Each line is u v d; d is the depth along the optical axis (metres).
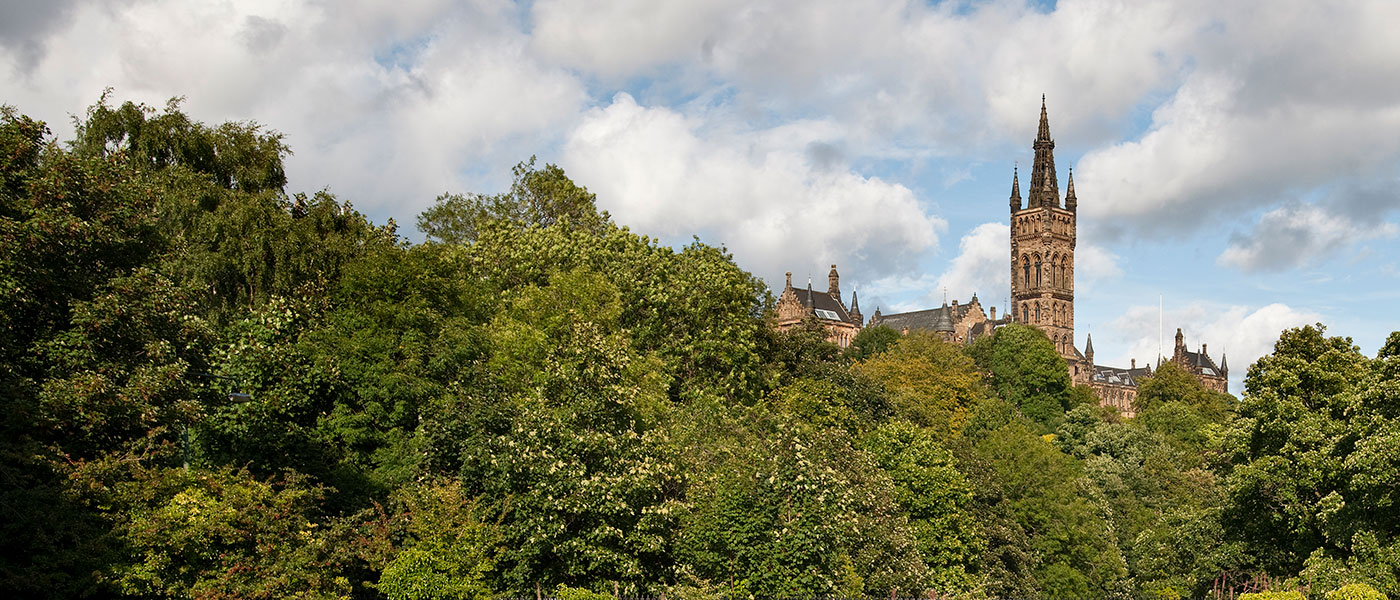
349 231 53.94
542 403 38.00
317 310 43.94
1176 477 93.94
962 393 118.25
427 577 33.06
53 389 28.44
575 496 35.06
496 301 56.78
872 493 48.88
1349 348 53.62
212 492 30.70
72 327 31.47
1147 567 65.75
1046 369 144.25
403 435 39.28
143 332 31.94
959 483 59.06
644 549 36.31
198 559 29.38
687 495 40.06
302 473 35.62
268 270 50.44
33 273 29.78
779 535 37.25
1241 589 53.25
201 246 49.22
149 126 52.31
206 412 33.94
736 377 62.50
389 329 41.00
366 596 35.00
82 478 27.06
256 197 51.50
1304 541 47.69
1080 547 67.69
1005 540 62.19
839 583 39.44
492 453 36.53
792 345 80.25
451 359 41.66
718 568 38.19
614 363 39.62
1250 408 52.03
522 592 35.50
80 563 26.42
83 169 32.44
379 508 34.72
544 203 83.94
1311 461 44.81
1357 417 44.12
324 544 31.39
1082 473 89.88
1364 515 42.38
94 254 33.12
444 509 34.66
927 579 50.28
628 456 37.66
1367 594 37.12
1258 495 51.00
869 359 130.88
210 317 45.97
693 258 68.12
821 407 69.25
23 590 25.33
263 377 37.88
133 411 29.44
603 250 64.88
